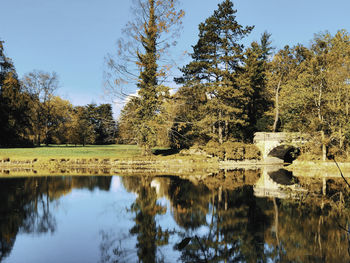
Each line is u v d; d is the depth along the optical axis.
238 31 36.47
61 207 12.88
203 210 12.62
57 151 35.34
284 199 14.92
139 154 34.66
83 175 23.14
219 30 37.03
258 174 25.41
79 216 11.51
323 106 27.97
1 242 8.63
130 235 9.38
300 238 8.99
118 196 15.30
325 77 27.56
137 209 12.73
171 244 8.59
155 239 9.01
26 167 29.11
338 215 11.80
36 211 12.11
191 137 40.34
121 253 7.84
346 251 8.02
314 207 13.14
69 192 16.14
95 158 31.16
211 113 37.56
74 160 30.73
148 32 29.64
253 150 35.22
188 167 31.28
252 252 8.01
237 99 37.69
